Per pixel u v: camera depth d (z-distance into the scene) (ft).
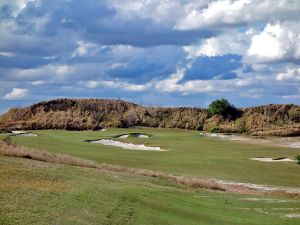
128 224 74.28
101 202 84.79
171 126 440.45
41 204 74.79
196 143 295.28
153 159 206.18
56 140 267.59
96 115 448.24
